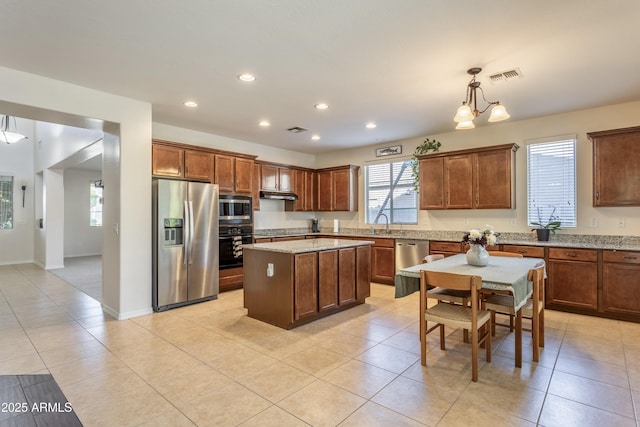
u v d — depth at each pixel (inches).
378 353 114.0
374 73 126.0
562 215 177.9
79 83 133.6
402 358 110.1
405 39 101.6
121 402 84.5
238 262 206.7
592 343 121.4
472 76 128.7
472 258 117.4
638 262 140.9
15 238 319.0
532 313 108.3
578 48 106.6
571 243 162.7
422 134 222.8
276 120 188.5
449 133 217.5
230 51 108.9
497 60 115.1
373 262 230.5
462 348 118.0
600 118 167.0
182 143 188.7
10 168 315.9
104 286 165.9
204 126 201.3
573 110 171.3
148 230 157.9
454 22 92.3
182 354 112.8
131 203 152.3
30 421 75.8
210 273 180.7
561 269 158.6
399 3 83.9
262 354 113.0
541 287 118.4
